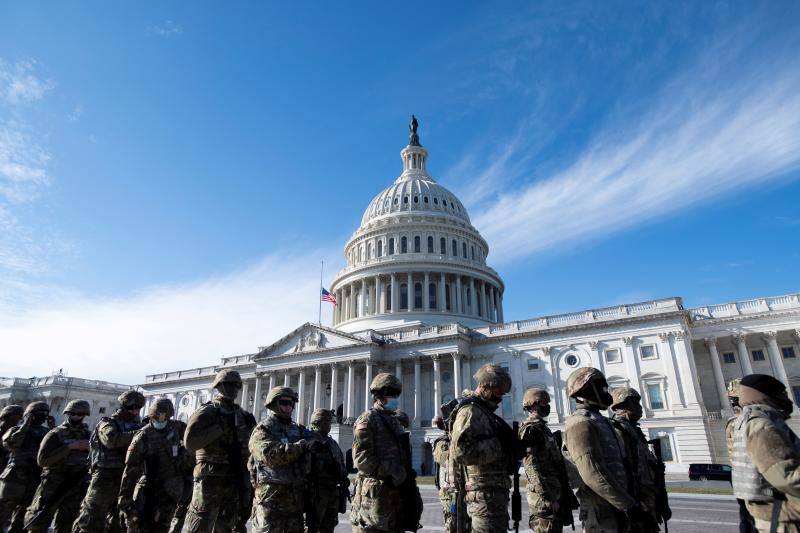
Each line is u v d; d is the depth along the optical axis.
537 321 70.06
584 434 6.72
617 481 6.55
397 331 79.50
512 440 7.67
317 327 78.88
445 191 114.56
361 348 73.06
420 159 125.56
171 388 100.44
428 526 19.44
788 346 62.69
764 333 61.00
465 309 95.19
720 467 45.91
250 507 9.41
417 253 97.94
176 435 11.34
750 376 6.41
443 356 70.62
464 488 8.25
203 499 8.89
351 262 110.06
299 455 8.36
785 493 5.47
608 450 6.98
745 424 5.77
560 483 9.01
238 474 9.23
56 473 12.64
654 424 57.44
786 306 61.22
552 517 8.62
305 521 9.55
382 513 8.30
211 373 95.56
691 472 47.03
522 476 46.97
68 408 13.09
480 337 71.62
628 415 10.13
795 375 60.97
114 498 11.72
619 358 62.34
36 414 14.12
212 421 9.08
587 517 7.16
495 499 7.36
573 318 67.75
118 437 11.59
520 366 67.94
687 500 29.81
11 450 13.62
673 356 59.34
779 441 5.38
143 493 10.46
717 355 63.62
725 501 28.61
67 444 12.52
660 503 9.49
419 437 67.06
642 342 61.66
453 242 103.31
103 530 11.54
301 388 77.44
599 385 7.38
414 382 75.00
